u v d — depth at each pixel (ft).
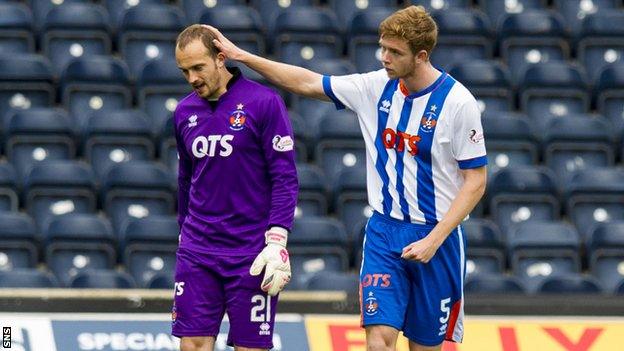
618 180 123.54
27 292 86.48
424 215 68.64
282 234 67.77
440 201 68.59
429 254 67.05
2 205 117.70
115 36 137.39
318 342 87.04
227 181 68.23
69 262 112.37
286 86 69.72
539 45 140.67
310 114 130.93
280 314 88.07
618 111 134.51
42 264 113.91
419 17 66.28
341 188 120.26
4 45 134.31
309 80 69.62
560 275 111.86
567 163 128.16
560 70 134.82
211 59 67.15
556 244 116.47
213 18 135.74
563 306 90.12
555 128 128.77
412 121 67.97
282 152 68.03
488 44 140.15
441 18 140.05
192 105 68.64
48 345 84.79
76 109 127.85
